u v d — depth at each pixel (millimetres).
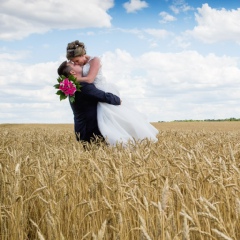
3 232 3707
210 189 4320
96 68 8156
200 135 12898
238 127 30281
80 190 4113
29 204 4469
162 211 2566
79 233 3604
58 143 10320
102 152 6215
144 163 4891
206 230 3168
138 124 8344
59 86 7871
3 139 11117
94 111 8266
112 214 3291
